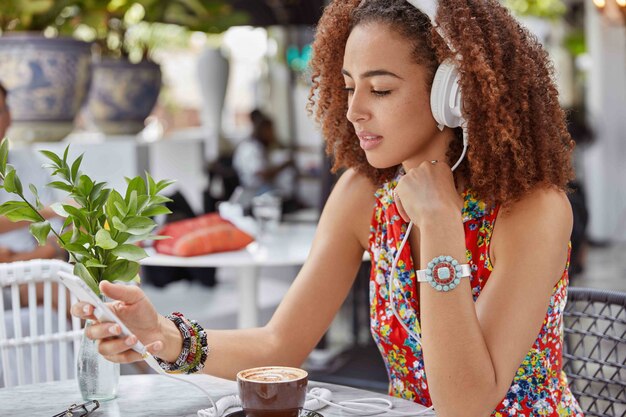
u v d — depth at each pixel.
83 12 4.05
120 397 1.49
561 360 1.59
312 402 1.43
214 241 3.01
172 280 4.05
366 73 1.46
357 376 3.10
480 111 1.45
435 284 1.37
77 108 3.84
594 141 8.30
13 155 3.32
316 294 1.69
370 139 1.49
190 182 4.43
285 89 8.69
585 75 9.95
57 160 1.37
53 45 3.67
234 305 3.65
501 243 1.46
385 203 1.64
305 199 6.71
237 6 4.24
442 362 1.34
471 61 1.42
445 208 1.41
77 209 1.33
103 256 1.34
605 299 1.82
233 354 1.58
